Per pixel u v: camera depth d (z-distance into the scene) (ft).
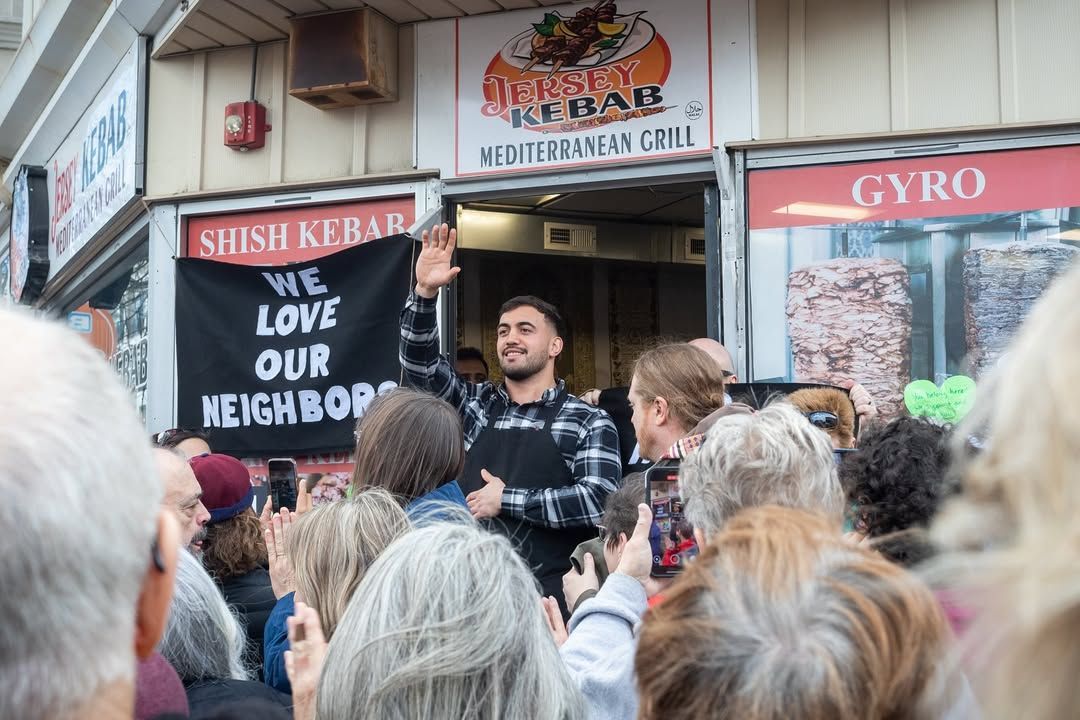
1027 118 13.11
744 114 14.01
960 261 13.26
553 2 14.80
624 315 22.84
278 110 16.30
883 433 6.14
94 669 2.41
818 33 13.84
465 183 15.19
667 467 6.79
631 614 6.17
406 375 12.71
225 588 9.38
